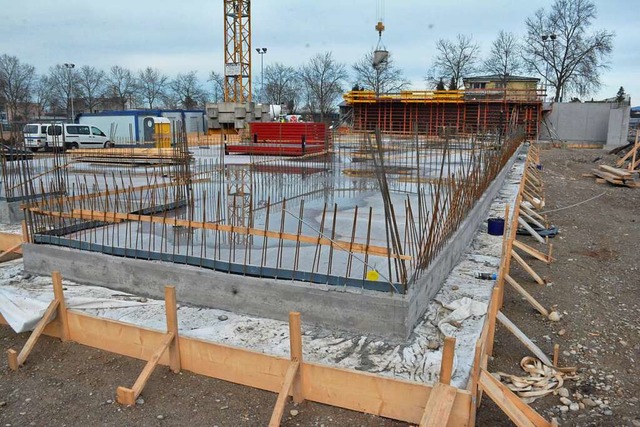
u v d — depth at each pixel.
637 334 6.07
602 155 29.27
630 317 6.56
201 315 5.80
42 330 5.23
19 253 8.30
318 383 4.28
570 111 38.47
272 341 5.17
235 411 4.28
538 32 54.75
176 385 4.62
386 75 61.34
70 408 4.38
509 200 13.02
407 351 4.93
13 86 59.09
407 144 21.48
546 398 4.73
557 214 13.31
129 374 4.82
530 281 7.77
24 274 7.20
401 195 11.64
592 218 12.82
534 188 15.86
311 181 13.66
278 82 65.31
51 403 4.45
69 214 7.35
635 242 10.41
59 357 5.15
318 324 5.47
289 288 5.53
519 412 3.80
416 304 5.42
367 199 11.21
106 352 5.20
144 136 32.78
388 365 4.71
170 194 10.75
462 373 4.57
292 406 4.30
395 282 5.43
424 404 3.98
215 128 31.45
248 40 40.59
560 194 16.80
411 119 37.19
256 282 5.69
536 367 5.18
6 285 6.75
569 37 53.59
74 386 4.68
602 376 5.14
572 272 8.27
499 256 8.16
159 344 4.70
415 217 9.14
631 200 15.72
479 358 3.79
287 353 4.92
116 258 6.54
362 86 62.28
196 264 6.20
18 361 4.97
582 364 5.36
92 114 34.56
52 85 62.88
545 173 22.19
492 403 4.52
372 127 37.38
